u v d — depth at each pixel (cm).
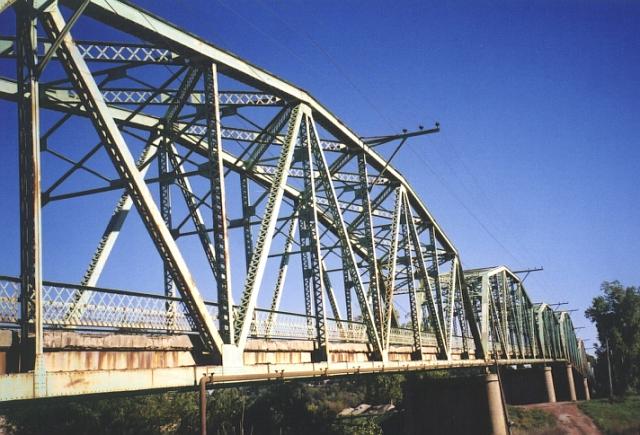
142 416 4712
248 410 5262
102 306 1269
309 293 2933
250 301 1678
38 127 1168
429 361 3269
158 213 1379
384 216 3797
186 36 1667
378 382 7512
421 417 4219
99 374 1190
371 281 2817
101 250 1805
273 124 2305
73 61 1293
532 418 6200
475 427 4050
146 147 2000
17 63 1196
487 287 5969
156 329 1397
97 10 1446
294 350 2009
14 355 1082
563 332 10300
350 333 2452
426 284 3678
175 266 1402
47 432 4469
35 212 1123
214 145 1641
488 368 4912
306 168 2300
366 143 2984
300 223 2903
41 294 1109
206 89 1719
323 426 5106
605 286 11231
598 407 6675
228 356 1527
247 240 2467
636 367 10206
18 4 1195
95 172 1551
